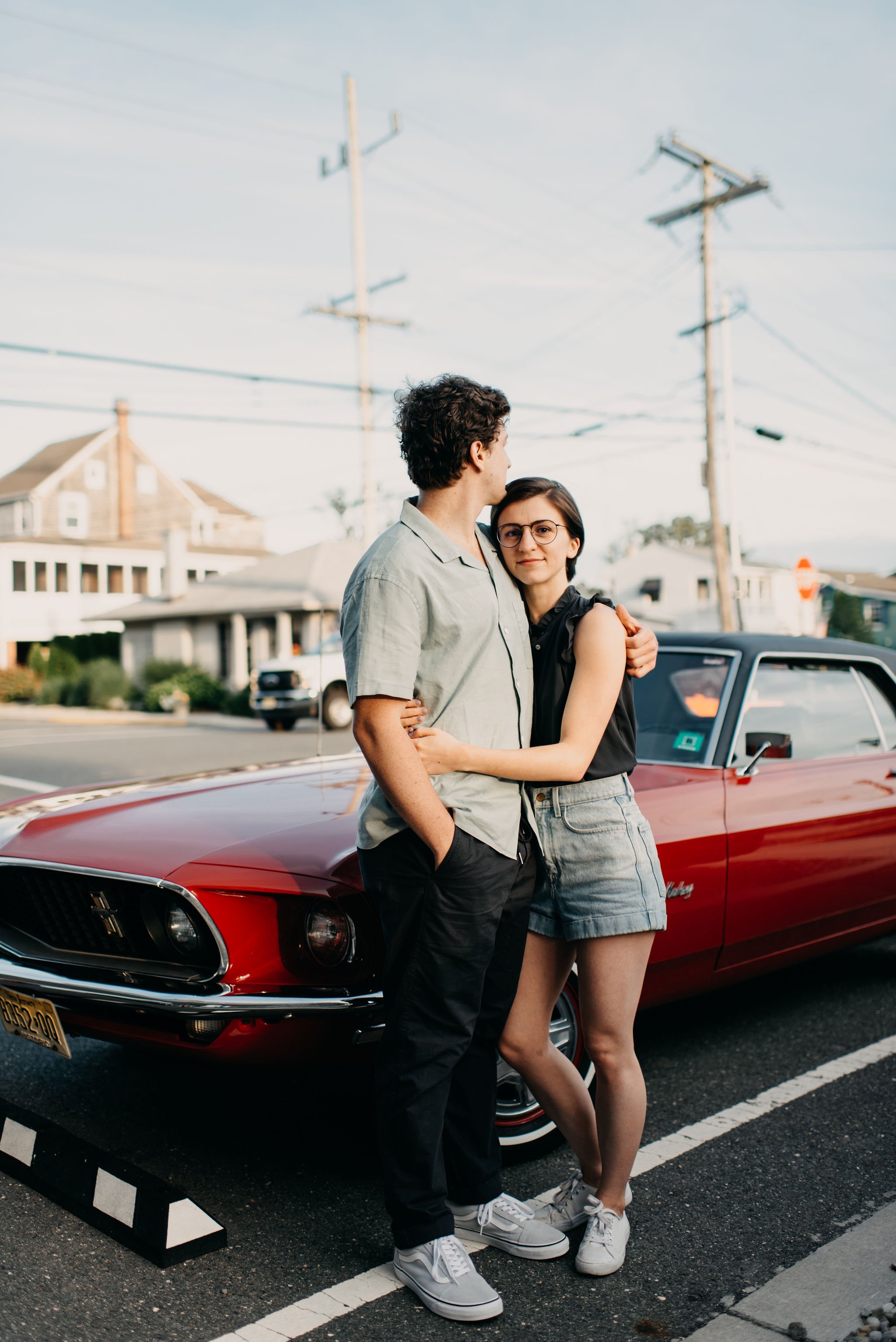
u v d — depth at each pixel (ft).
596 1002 7.93
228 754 48.34
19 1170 9.21
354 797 10.52
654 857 8.02
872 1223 8.66
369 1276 7.93
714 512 70.95
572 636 7.77
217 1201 8.99
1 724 75.92
